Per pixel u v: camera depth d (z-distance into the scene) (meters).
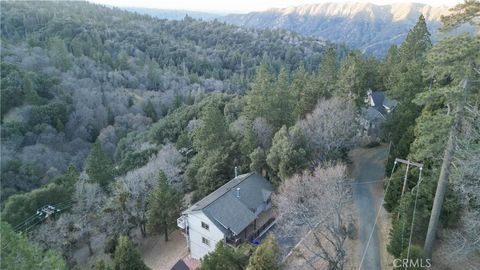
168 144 53.78
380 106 50.16
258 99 42.34
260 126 38.91
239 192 32.44
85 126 71.75
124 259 23.91
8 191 48.03
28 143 61.16
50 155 59.19
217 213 29.53
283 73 50.66
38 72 77.88
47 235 32.78
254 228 31.27
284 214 24.72
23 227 34.12
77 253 37.34
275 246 20.48
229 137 41.56
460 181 18.55
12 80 67.38
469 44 15.96
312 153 33.53
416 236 22.12
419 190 22.53
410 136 28.55
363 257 23.69
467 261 21.12
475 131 18.44
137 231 39.94
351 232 25.62
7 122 60.78
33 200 36.72
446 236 22.09
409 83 36.16
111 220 36.72
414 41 51.06
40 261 12.68
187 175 42.56
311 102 42.66
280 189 29.89
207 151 41.00
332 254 23.47
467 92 17.41
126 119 77.94
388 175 31.59
